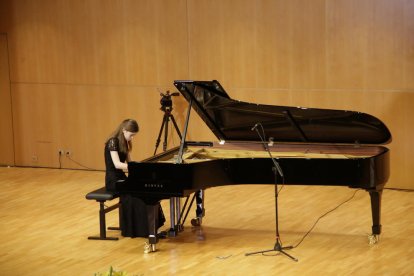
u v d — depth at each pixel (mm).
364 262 6840
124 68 11133
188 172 6879
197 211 8133
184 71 10773
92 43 11266
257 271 6660
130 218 7641
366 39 9602
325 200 9219
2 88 11945
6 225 8430
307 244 7430
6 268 6914
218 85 7273
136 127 7812
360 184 7055
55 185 10539
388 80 9570
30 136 11930
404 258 6930
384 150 7406
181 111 10891
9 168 11969
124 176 7844
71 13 11312
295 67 10055
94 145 11531
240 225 8188
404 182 9742
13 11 11656
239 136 7977
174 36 10742
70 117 11617
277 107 7281
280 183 7195
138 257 7145
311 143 7883
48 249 7477
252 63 10312
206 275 6586
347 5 9641
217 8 10398
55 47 11500
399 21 9391
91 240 7746
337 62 9812
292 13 9961
